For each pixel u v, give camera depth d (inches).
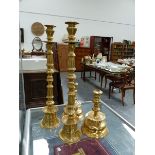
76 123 38.2
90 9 309.9
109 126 51.2
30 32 280.8
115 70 165.9
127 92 184.1
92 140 43.2
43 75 116.7
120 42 337.7
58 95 122.5
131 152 40.5
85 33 316.5
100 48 321.4
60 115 51.6
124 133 47.9
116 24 335.0
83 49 295.9
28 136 44.4
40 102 117.5
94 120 39.7
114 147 42.1
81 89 190.1
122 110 133.3
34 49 275.0
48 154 39.9
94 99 39.6
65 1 291.7
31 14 277.3
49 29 38.8
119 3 327.0
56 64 125.0
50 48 41.3
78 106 45.5
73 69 34.2
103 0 314.0
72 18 301.7
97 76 266.4
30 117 55.5
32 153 39.9
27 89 114.2
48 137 44.9
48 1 282.4
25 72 112.2
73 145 42.0
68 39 32.3
